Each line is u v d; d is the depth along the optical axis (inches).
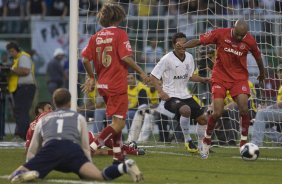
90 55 1053.8
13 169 1029.2
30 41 2401.6
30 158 886.4
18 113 1718.8
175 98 1310.3
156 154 1288.1
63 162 850.1
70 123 871.7
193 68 1322.6
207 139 1218.6
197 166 1087.6
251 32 1612.9
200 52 1525.6
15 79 1720.0
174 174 981.2
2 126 1740.9
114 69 1030.4
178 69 1306.6
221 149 1432.1
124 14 1051.3
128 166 819.4
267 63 1563.7
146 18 1999.3
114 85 1029.2
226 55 1202.6
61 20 2397.9
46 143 859.4
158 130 1790.1
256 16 1697.8
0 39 2413.9
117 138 1043.3
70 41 1310.3
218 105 1198.3
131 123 1690.5
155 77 1301.7
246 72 1217.4
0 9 2554.1
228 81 1208.2
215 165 1105.4
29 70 1724.9
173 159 1191.6
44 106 1205.1
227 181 911.7
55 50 2395.4
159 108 1515.7
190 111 1299.2
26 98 1721.2
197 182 896.9
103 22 1047.0
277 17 1625.2
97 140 1038.4
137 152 1256.8
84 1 2338.8
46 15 2549.2
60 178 906.7
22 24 2409.0
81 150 858.8
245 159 1173.1
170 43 2022.6
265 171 1034.7
